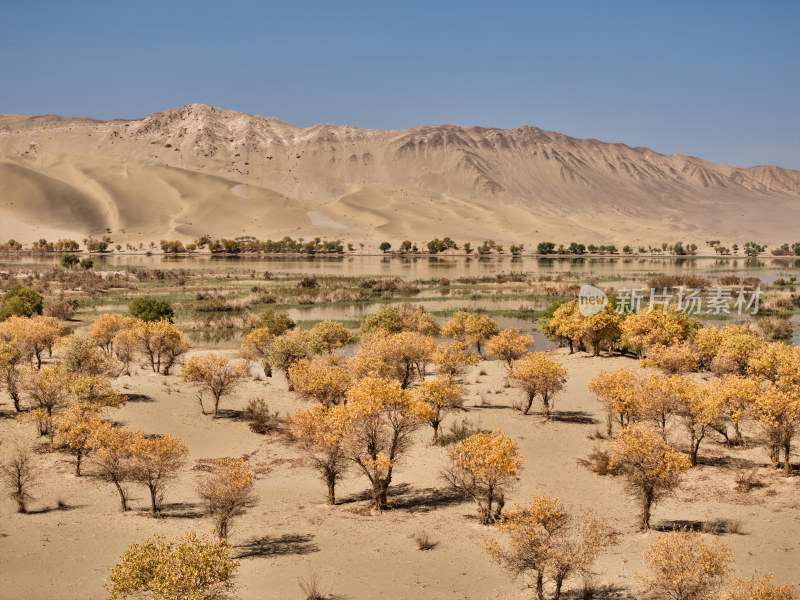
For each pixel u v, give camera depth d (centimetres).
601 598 1814
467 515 2619
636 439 2455
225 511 2281
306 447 2950
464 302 10769
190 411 4144
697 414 3186
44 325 5116
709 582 1680
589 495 2823
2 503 2669
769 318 8588
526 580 1972
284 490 3022
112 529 2352
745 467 3125
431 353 4809
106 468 2606
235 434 3816
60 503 2673
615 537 2289
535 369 4038
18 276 13925
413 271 18350
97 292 11406
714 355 5091
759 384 3303
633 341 5650
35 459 3209
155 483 2628
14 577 1888
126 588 1510
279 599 1797
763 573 1903
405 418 2908
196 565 1541
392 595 1834
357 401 2822
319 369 4125
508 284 13912
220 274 16012
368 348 4803
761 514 2488
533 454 3416
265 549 2206
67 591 1809
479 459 2450
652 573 1930
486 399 4606
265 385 4941
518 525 1875
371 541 2288
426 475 3209
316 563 2072
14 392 3803
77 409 3172
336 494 3008
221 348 6800
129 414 3928
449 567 2052
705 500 2739
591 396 4650
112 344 5916
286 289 12512
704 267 19888
